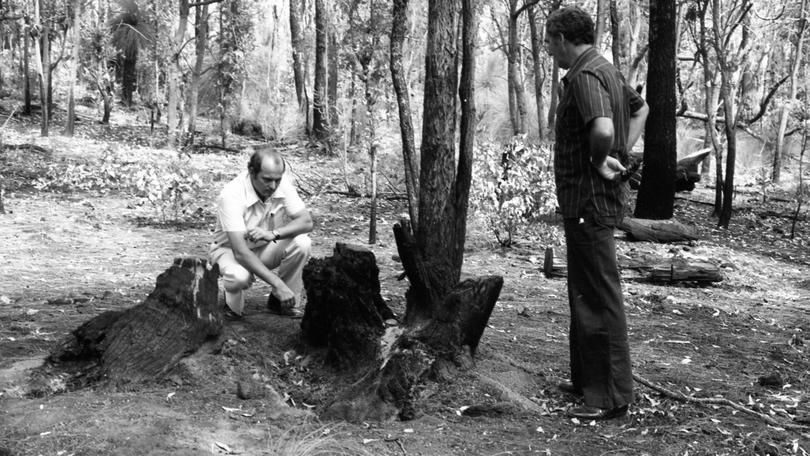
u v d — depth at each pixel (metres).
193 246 10.24
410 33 19.64
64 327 5.87
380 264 9.38
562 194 4.36
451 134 4.81
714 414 4.61
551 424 4.29
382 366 4.44
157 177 12.58
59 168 15.70
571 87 4.24
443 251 4.84
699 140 22.30
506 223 11.09
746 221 15.76
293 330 5.26
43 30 23.19
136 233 10.98
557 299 8.03
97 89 25.78
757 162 24.41
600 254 4.29
